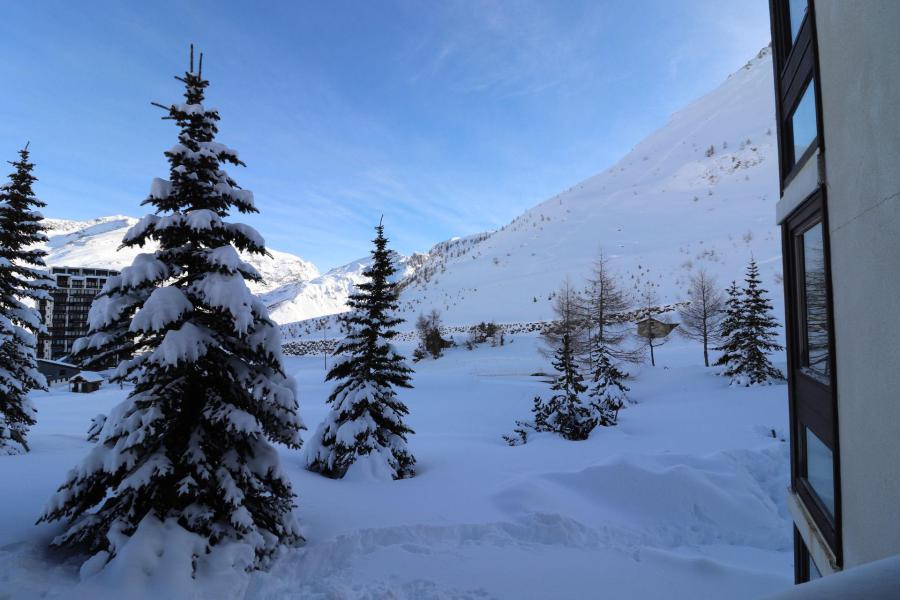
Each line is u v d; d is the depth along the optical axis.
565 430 19.19
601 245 106.75
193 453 6.84
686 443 16.03
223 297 6.88
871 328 4.05
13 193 15.76
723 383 28.11
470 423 25.33
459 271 123.56
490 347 58.72
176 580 5.84
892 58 3.49
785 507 10.95
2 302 15.91
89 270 89.12
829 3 4.85
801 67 6.11
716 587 7.14
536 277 97.25
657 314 53.03
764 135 151.00
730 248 80.50
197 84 7.84
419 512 9.63
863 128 4.09
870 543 4.12
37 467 10.45
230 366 7.52
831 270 5.06
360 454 13.13
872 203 3.95
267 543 7.40
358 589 6.60
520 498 10.41
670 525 9.95
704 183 133.75
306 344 85.56
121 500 6.83
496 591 6.75
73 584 5.94
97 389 56.38
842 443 4.85
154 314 6.58
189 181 7.41
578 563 7.75
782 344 35.22
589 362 35.16
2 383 15.28
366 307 14.82
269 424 7.89
